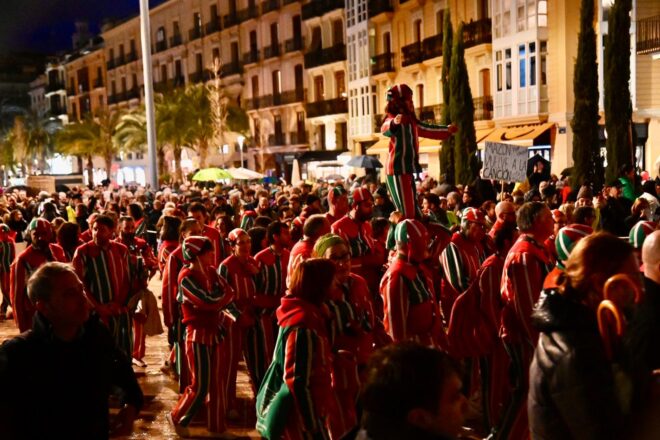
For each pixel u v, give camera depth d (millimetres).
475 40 30234
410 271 5309
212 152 46406
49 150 74812
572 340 2666
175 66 59844
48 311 3236
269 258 6730
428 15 33719
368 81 38344
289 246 7387
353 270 7156
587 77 17438
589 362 2598
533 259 4977
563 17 25844
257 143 50469
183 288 6059
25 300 7609
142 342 8930
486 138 28906
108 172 59125
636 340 2779
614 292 2676
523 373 4988
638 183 13766
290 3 45906
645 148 24594
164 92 49969
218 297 6047
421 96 35094
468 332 5684
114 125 58031
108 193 26172
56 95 86000
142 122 47219
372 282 7316
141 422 6785
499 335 5277
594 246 2789
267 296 6715
